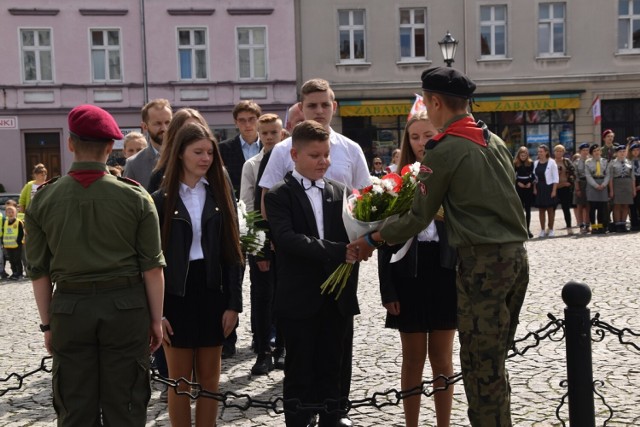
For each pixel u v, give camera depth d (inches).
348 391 173.5
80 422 135.6
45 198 137.8
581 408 147.0
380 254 169.8
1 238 575.2
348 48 1144.2
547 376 222.8
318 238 165.6
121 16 1114.7
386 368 237.6
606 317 294.7
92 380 136.3
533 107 1146.7
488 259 134.6
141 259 139.3
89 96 1114.7
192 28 1124.5
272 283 239.3
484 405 135.9
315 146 164.4
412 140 175.9
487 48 1154.0
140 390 139.0
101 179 137.7
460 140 137.6
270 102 1137.4
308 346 162.6
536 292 359.3
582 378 147.1
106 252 135.6
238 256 167.3
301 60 1139.3
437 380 163.6
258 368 238.4
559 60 1150.3
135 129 1123.9
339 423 167.6
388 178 157.2
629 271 416.2
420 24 1148.5
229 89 1132.5
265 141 247.1
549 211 657.6
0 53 1090.1
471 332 135.9
